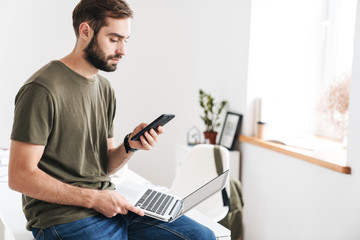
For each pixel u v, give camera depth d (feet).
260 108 9.94
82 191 4.13
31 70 11.21
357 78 6.97
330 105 9.18
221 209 7.45
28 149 3.86
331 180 7.63
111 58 4.28
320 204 7.93
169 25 12.57
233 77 10.59
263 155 9.64
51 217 4.18
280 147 8.89
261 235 9.83
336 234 7.55
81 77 4.30
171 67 12.73
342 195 7.38
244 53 10.08
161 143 12.99
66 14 11.33
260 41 9.95
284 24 10.11
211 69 11.56
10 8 10.82
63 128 4.14
